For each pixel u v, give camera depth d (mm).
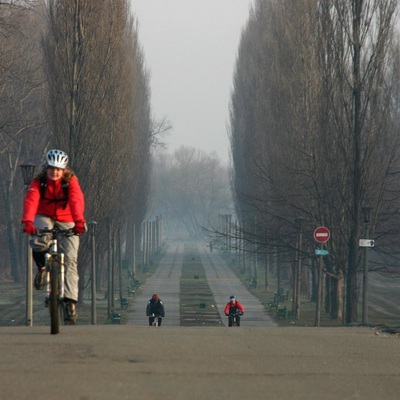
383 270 190750
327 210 164625
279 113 192875
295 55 185875
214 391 22734
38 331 36906
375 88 153750
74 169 162000
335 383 24984
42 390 21953
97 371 25047
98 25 163125
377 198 158500
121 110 173375
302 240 181125
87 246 168875
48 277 34562
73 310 35406
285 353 30625
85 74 162000
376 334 41250
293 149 178750
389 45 154000
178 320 187500
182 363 27094
